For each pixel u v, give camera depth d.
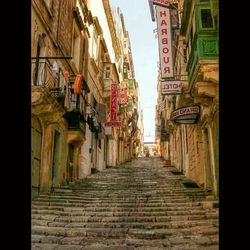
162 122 37.97
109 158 29.50
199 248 6.46
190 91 12.54
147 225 8.45
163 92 14.57
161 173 21.45
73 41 18.61
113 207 10.68
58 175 14.78
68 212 10.07
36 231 7.89
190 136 18.25
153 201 11.52
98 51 25.75
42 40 12.80
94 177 18.89
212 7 9.22
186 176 19.39
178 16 18.98
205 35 10.20
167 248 6.54
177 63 20.45
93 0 24.73
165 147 40.09
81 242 7.12
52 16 14.20
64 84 14.42
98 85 25.77
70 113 16.34
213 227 8.13
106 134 27.05
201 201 11.05
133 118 50.28
